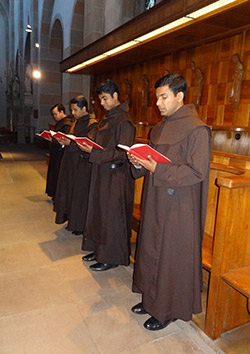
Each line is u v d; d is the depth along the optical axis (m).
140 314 2.16
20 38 18.42
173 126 1.78
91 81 9.19
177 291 1.84
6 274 2.65
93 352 1.79
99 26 8.27
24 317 2.08
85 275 2.69
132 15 7.29
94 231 2.65
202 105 5.36
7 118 22.53
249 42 4.41
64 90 10.20
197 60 5.36
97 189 2.60
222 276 1.81
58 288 2.46
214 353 1.81
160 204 1.80
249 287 1.68
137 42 4.79
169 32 4.11
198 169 1.67
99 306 2.24
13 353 1.75
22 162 9.38
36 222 4.05
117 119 2.50
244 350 1.87
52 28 12.41
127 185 2.59
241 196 1.79
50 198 5.30
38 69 13.62
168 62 6.05
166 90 1.75
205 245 2.34
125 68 7.46
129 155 1.76
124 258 2.66
